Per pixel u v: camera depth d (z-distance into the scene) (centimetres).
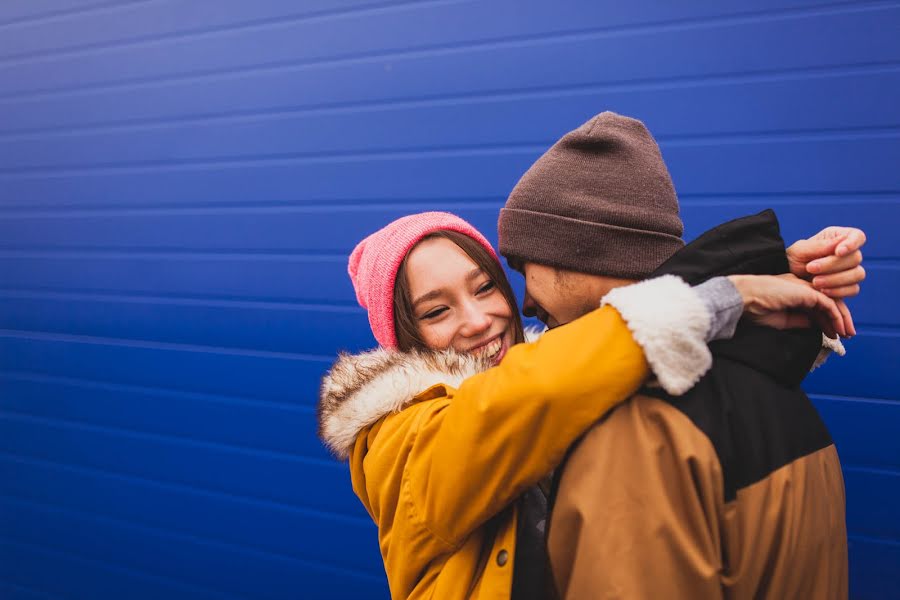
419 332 120
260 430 250
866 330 181
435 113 221
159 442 266
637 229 94
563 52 205
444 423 89
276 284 245
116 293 272
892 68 175
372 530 237
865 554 183
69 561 285
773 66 185
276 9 241
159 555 269
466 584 92
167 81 259
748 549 76
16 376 290
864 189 179
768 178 186
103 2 268
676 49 193
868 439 181
